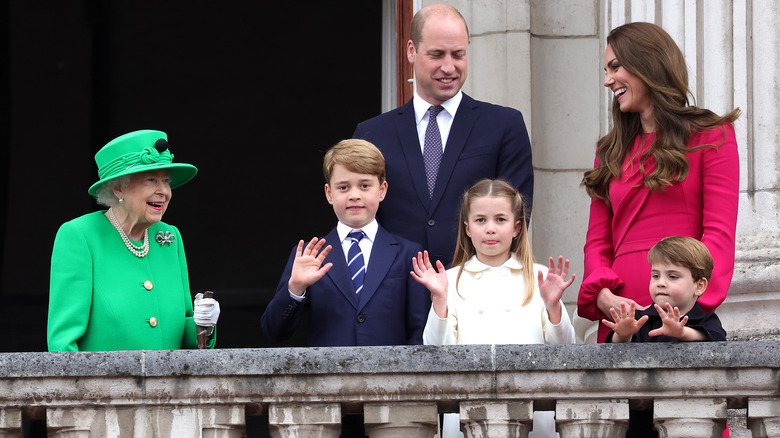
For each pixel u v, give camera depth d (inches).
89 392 625.9
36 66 2910.9
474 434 627.5
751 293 995.3
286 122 2913.4
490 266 726.5
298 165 2901.1
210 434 627.2
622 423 629.9
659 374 624.1
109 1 2913.4
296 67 2923.2
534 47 1218.0
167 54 2928.2
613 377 625.9
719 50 1054.4
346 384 627.5
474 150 819.4
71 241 719.1
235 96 2918.3
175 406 628.4
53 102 2910.9
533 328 709.9
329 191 783.1
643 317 637.9
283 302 727.1
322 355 626.2
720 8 1057.5
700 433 622.8
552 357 625.3
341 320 747.4
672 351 623.5
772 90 1035.9
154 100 2915.8
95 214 741.3
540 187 1207.6
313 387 626.5
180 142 2901.1
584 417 626.8
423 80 827.4
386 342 745.6
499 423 626.2
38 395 625.9
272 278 2847.0
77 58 2920.8
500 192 722.2
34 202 2874.0
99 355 627.2
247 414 641.6
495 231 715.4
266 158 2901.1
